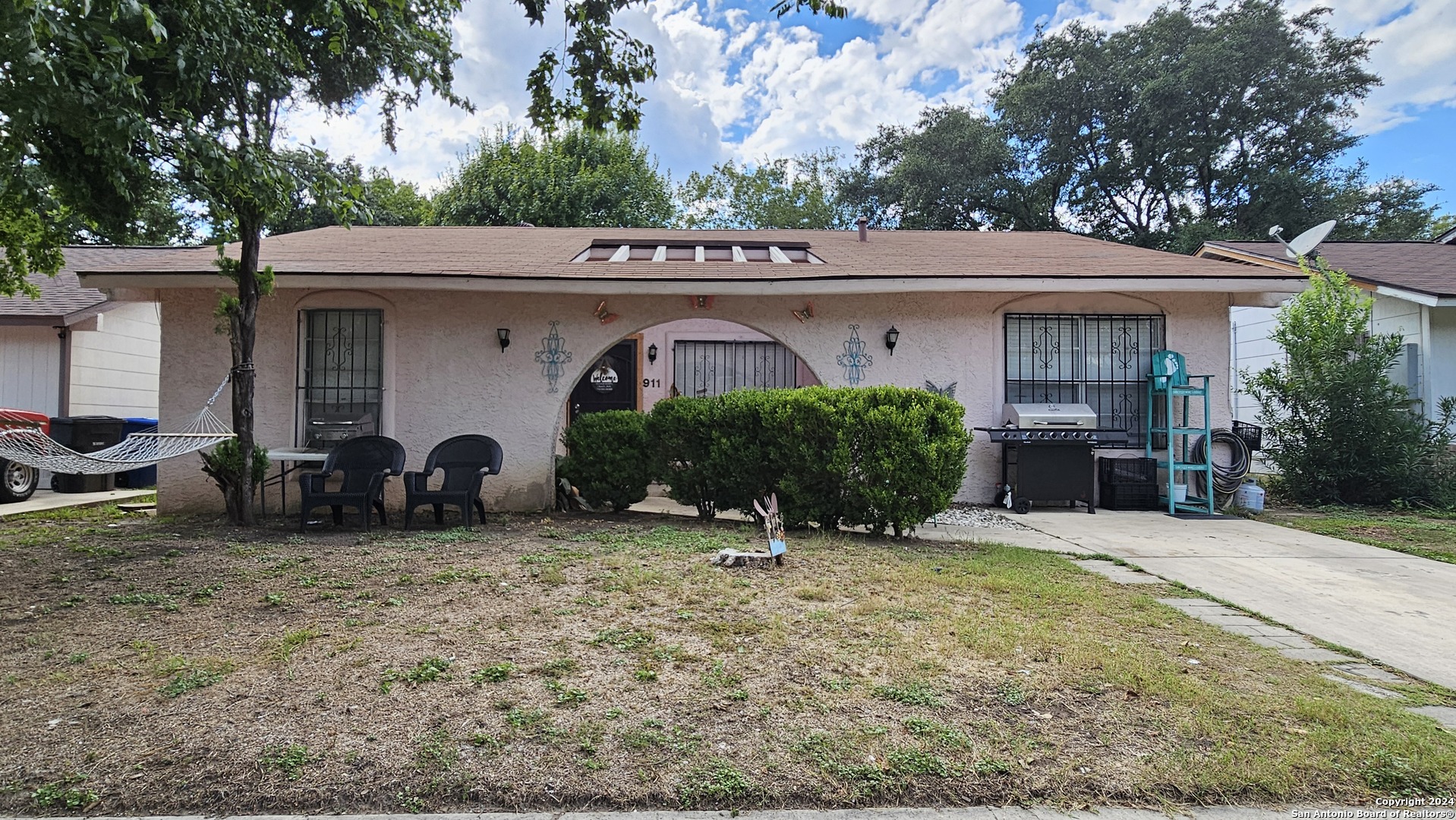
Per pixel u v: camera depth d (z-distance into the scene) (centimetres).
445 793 253
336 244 1042
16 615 432
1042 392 968
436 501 731
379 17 607
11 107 420
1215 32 2548
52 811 243
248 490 754
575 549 624
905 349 960
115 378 1284
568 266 925
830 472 698
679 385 1258
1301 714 313
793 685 336
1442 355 1054
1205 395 901
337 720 297
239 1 543
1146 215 2925
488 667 351
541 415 923
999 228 2994
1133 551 676
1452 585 556
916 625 423
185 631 404
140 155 553
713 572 541
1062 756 277
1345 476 967
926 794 256
